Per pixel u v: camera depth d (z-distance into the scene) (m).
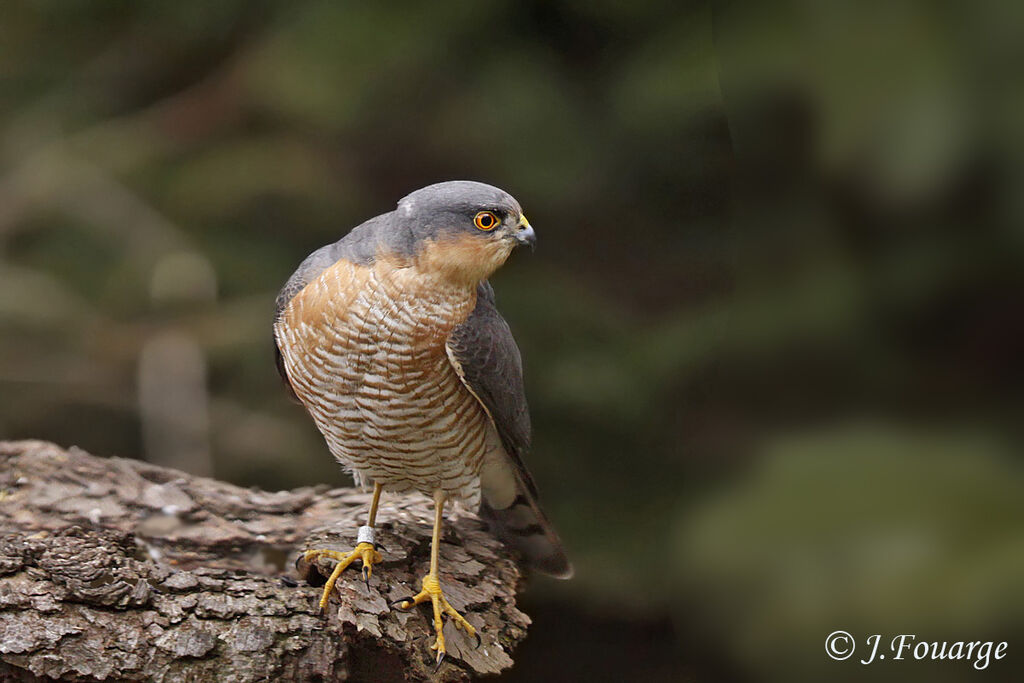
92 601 6.96
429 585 7.48
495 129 14.90
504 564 8.22
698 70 13.31
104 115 16.28
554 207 16.02
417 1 14.88
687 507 9.48
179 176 15.27
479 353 7.42
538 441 14.89
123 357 14.46
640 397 14.34
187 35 15.97
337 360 7.30
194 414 14.03
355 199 15.45
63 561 7.04
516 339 14.74
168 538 8.00
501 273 15.45
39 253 15.23
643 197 16.02
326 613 7.30
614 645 14.50
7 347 14.50
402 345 7.23
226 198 14.93
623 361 14.62
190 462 13.88
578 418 14.80
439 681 7.26
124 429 15.18
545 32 15.66
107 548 7.24
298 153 15.34
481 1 14.86
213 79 15.80
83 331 14.64
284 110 14.55
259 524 8.31
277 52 14.93
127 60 16.34
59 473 8.19
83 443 15.07
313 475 14.45
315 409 7.64
